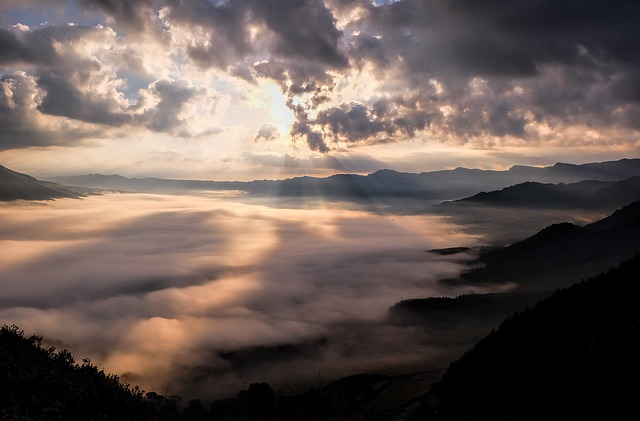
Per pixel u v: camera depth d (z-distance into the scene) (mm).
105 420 38625
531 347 65125
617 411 36812
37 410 35812
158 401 56094
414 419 70938
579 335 56594
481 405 59406
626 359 42656
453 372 79875
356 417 84688
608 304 59312
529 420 45188
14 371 39094
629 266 65625
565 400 43375
